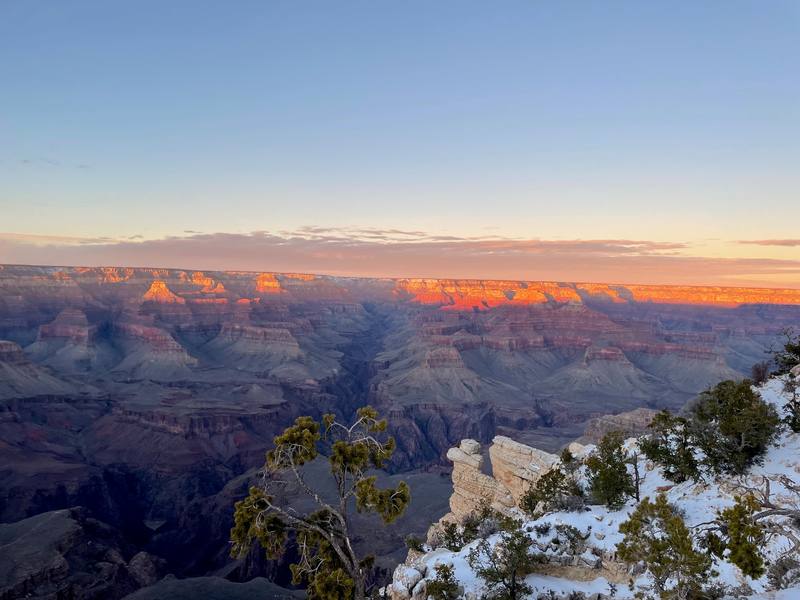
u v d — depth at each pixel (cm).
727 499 2711
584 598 2241
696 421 3231
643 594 2028
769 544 2205
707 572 2161
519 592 2388
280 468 2483
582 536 2725
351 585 2295
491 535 3497
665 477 3194
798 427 3016
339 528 2572
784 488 2545
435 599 2383
